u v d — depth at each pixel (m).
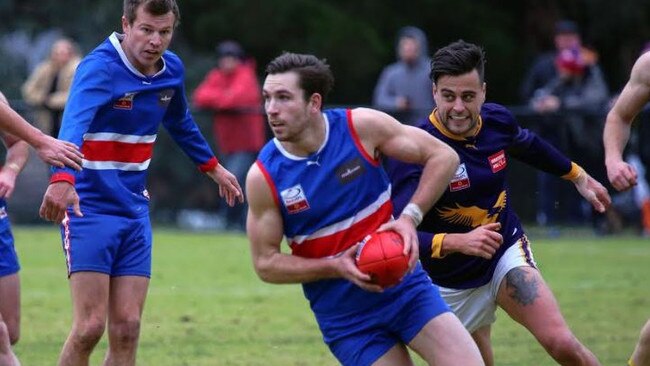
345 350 18.95
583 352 20.94
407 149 18.92
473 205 21.95
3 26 74.50
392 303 18.73
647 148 53.38
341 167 18.48
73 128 20.97
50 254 46.03
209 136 52.59
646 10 85.25
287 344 30.23
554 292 38.78
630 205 53.94
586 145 52.16
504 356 28.84
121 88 21.84
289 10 78.12
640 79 22.83
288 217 18.55
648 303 36.66
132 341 21.89
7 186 22.62
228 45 52.59
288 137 18.23
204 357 28.58
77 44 73.88
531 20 88.06
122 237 21.92
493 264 21.86
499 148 22.14
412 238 18.42
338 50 78.00
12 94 70.25
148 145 22.58
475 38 84.06
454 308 22.22
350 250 18.31
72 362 21.61
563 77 53.09
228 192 24.56
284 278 18.42
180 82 22.94
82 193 21.89
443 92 21.42
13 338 23.83
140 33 21.73
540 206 52.62
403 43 53.31
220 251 47.47
